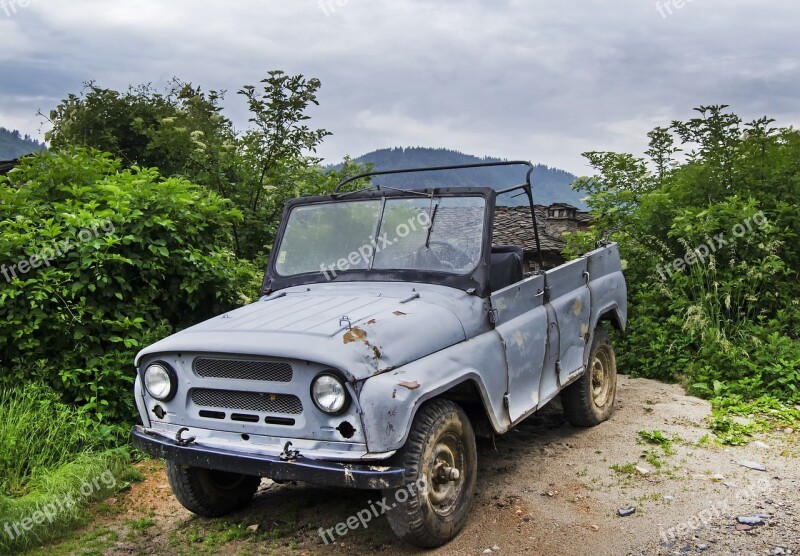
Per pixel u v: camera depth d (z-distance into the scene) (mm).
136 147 11922
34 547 4375
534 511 4465
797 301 8602
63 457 5480
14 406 5684
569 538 4086
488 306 4684
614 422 6398
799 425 6199
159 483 5477
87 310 6316
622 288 6816
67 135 11812
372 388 3623
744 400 7082
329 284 5078
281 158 10242
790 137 9703
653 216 9688
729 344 7836
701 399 7238
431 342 4129
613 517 4352
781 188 9406
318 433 3729
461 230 4922
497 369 4570
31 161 7871
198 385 4066
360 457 3572
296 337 3834
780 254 9031
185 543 4363
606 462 5332
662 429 6145
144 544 4383
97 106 11883
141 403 4316
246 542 4328
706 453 5488
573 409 6141
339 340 3762
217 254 7453
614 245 6852
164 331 6672
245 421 3949
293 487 5328
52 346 6266
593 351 6191
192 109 11203
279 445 3836
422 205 5102
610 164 10781
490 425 4516
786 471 5066
